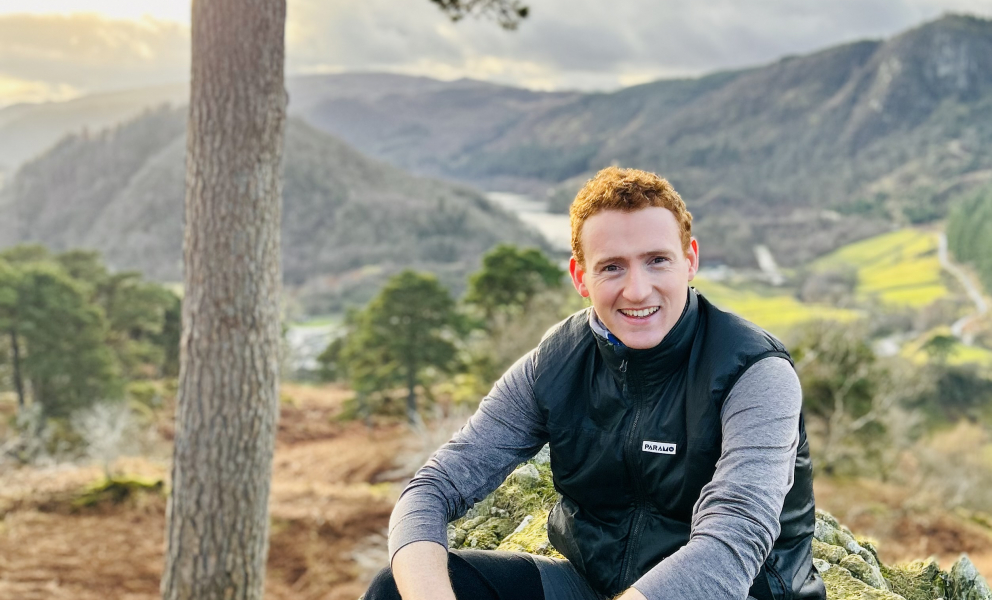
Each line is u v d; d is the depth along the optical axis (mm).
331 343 41406
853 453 20391
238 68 4848
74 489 13438
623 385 1606
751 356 1487
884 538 17125
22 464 21109
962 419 42625
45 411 27984
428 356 28031
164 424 28109
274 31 4949
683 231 1613
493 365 25766
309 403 31094
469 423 1841
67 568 10438
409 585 1550
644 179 1589
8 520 12000
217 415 5043
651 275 1524
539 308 27719
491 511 2828
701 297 1652
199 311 5020
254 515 5223
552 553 2354
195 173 4973
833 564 2426
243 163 4930
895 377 22234
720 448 1502
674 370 1574
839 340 20688
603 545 1678
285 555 12055
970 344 70688
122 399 28281
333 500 14547
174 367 40562
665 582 1333
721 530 1357
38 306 28609
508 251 31922
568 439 1690
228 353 5020
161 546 11516
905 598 2402
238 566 5172
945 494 21453
